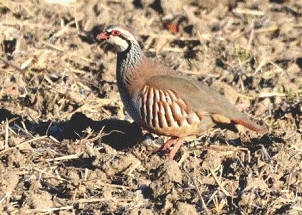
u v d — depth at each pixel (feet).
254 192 41.11
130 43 45.44
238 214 39.70
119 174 43.09
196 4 75.72
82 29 68.18
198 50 65.46
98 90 56.80
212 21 72.33
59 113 52.01
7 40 62.85
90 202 39.70
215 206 39.88
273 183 42.52
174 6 73.87
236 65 62.49
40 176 41.45
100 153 45.11
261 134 49.67
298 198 41.70
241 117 45.62
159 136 49.57
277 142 48.21
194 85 44.86
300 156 46.16
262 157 45.37
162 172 41.98
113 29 45.62
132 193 40.65
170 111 44.19
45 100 52.70
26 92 54.65
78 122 48.29
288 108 54.70
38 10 70.33
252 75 60.95
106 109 53.42
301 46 67.77
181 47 67.15
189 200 40.68
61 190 40.98
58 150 45.37
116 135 47.55
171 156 45.09
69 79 56.85
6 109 50.90
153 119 44.65
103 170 42.75
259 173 43.42
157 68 45.83
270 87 58.85
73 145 45.24
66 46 64.28
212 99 44.86
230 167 44.86
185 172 42.63
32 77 57.62
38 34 64.49
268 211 39.65
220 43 66.74
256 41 67.10
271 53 65.67
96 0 74.74
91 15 70.74
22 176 42.01
